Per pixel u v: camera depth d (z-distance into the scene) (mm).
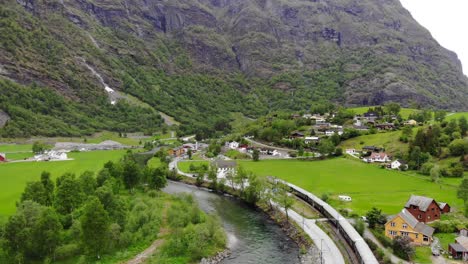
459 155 170375
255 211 124375
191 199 122938
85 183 106125
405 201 121938
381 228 96250
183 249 85938
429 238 86938
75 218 91250
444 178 155125
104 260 77938
